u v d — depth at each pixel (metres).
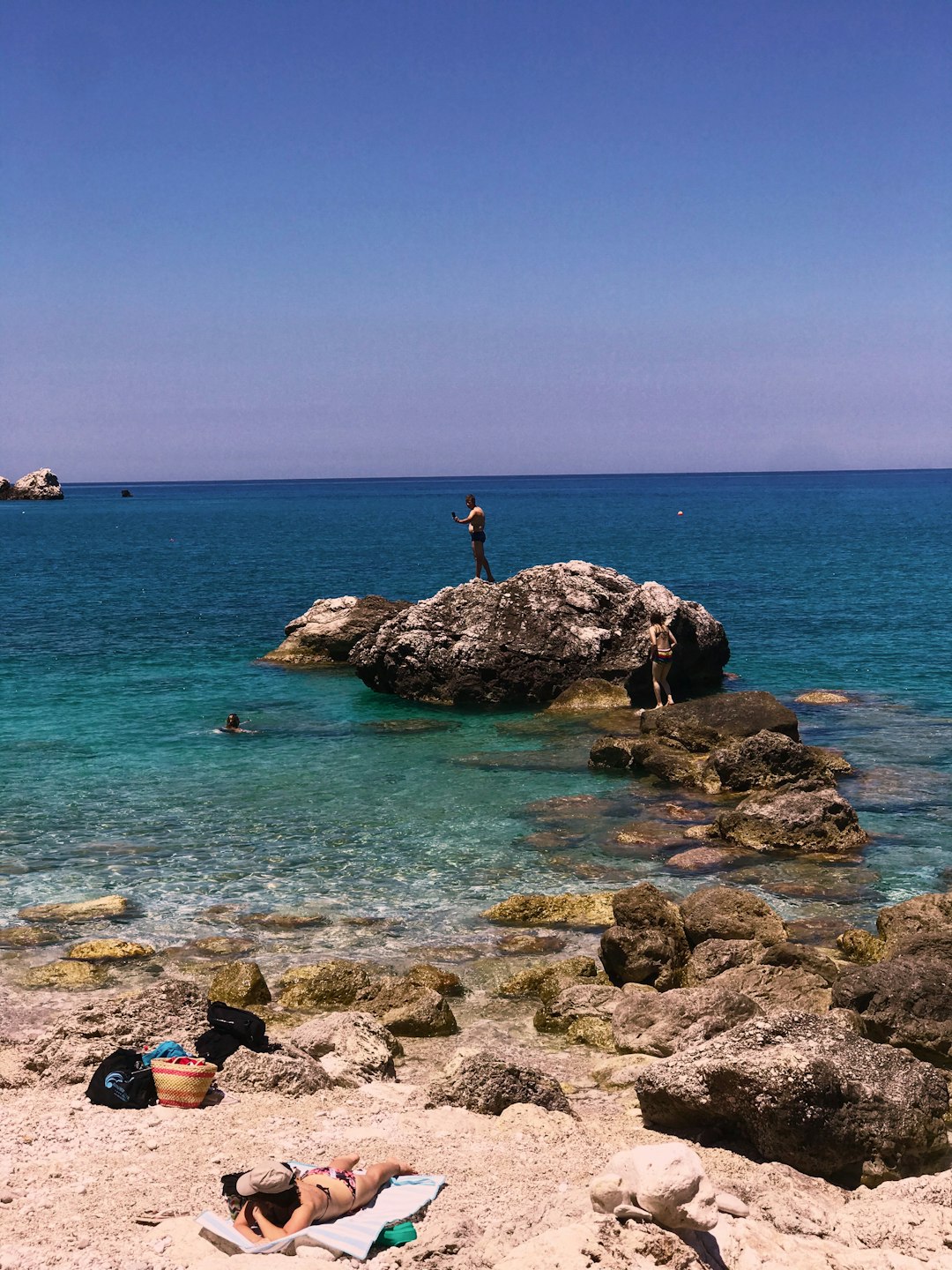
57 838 22.17
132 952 17.00
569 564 38.78
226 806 24.27
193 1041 13.07
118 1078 11.52
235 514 195.50
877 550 93.81
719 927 17.00
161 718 32.91
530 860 21.16
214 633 50.22
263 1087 12.04
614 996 15.36
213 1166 9.59
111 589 69.50
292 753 28.88
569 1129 10.77
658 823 23.28
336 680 39.47
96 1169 9.53
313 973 15.91
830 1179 10.30
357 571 82.75
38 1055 12.63
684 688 37.03
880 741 29.27
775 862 20.97
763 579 69.81
